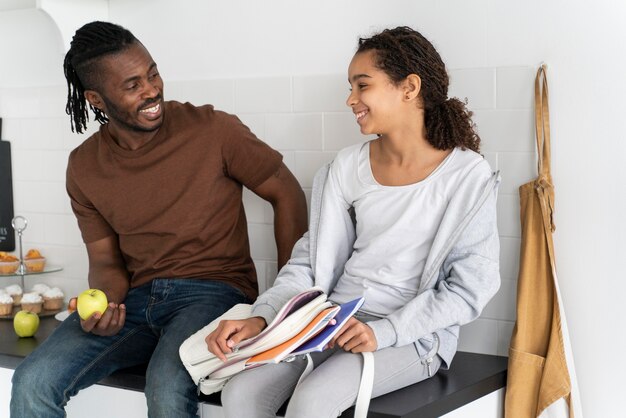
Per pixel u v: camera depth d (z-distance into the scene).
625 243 2.15
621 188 2.14
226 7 2.65
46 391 2.11
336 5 2.48
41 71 3.02
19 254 3.14
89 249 2.48
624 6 2.11
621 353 2.17
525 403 2.16
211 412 2.09
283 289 2.12
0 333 2.70
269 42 2.59
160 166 2.33
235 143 2.36
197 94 2.72
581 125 2.18
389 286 2.10
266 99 2.61
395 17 2.39
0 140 3.12
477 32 2.28
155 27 2.78
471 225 2.02
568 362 2.14
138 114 2.27
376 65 2.07
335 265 2.23
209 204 2.36
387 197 2.12
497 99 2.27
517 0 2.23
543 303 2.18
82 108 2.43
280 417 1.99
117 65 2.24
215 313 2.26
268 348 1.90
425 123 2.11
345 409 1.87
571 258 2.21
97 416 2.30
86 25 2.31
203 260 2.38
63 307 3.01
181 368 2.05
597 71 2.15
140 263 2.43
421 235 2.08
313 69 2.53
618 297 2.17
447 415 2.00
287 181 2.44
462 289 2.01
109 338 2.26
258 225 2.67
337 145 2.51
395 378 1.97
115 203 2.37
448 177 2.06
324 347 1.95
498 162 2.29
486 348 2.35
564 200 2.21
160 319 2.32
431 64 2.09
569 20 2.17
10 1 3.05
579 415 2.16
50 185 3.06
